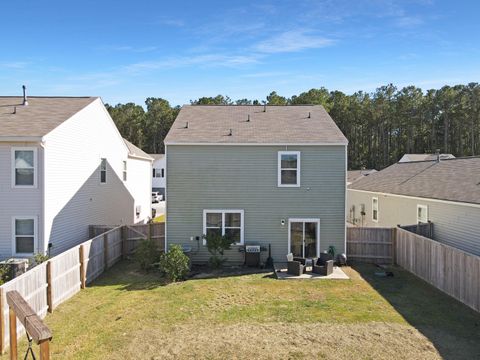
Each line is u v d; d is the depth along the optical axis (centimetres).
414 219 1895
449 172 1903
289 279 1371
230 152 1589
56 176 1529
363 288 1267
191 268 1547
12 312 671
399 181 2248
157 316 999
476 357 758
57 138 1527
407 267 1517
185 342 831
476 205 1367
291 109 1980
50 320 980
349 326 922
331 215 1602
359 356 759
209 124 1755
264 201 1600
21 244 1456
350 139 7062
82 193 1770
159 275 1450
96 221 1938
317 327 915
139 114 8156
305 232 1608
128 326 931
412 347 802
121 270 1538
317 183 1596
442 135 6706
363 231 1667
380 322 951
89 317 1000
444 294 1202
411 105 6819
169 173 1592
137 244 1786
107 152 2089
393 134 6988
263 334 870
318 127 1716
